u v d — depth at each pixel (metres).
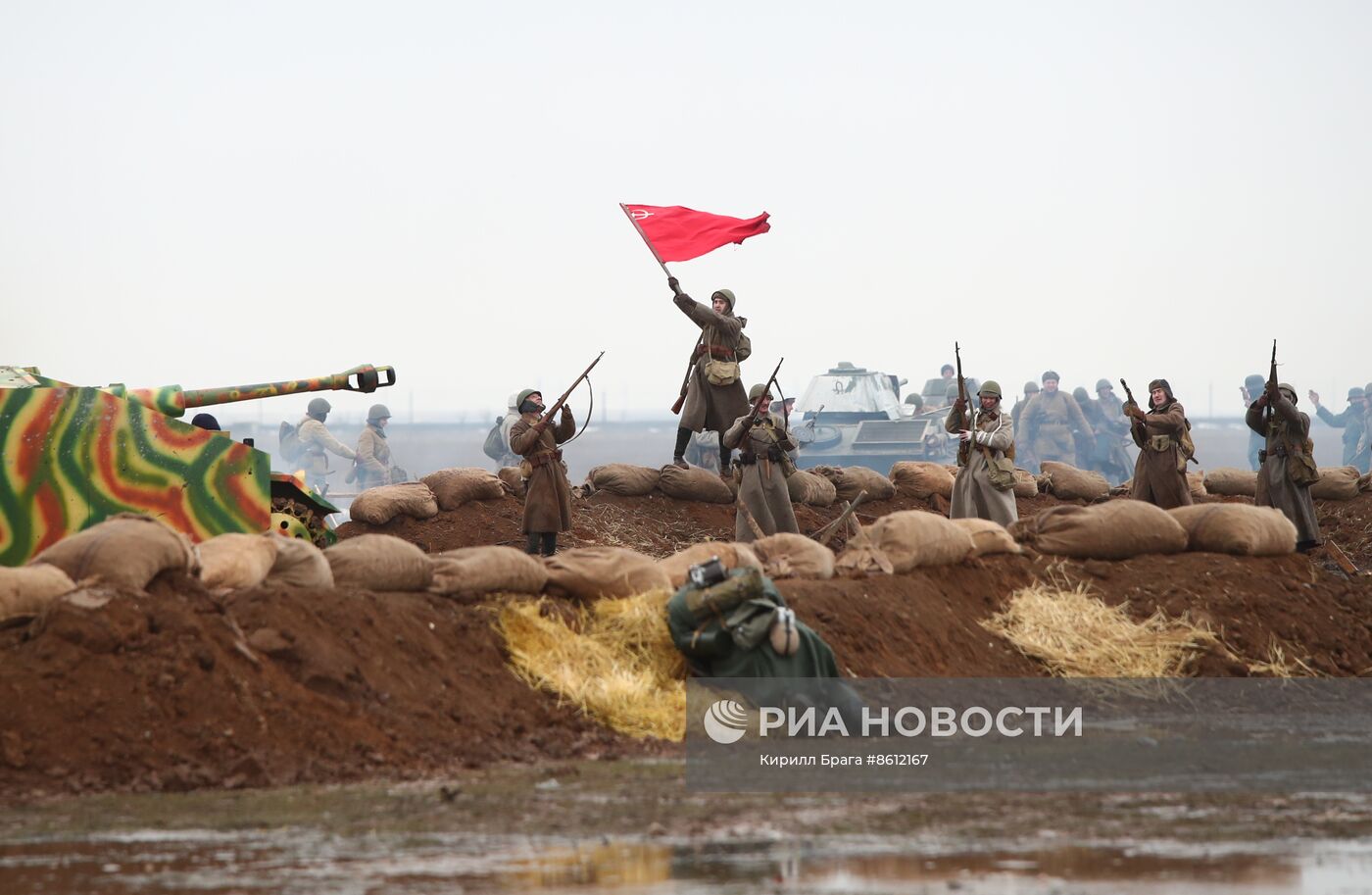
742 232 69.56
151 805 31.00
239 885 24.83
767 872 25.97
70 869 25.88
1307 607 56.53
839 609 46.38
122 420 50.28
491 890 24.64
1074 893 24.66
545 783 33.81
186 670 34.41
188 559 37.78
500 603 42.28
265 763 33.47
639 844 28.11
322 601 38.22
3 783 31.92
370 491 75.56
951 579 51.97
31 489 48.88
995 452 63.09
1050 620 51.38
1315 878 25.69
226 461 51.78
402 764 34.97
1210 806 32.31
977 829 29.67
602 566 44.09
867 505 86.06
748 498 62.06
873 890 24.80
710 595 41.59
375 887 24.77
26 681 33.44
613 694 40.16
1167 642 51.25
